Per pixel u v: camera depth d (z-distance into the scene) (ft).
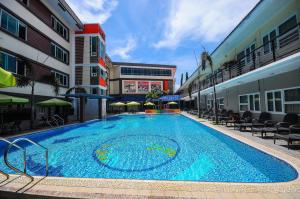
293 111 34.12
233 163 21.33
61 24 73.00
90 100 85.15
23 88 49.57
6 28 44.37
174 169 19.80
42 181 14.74
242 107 54.70
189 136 38.60
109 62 138.72
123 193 12.37
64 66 74.23
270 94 40.93
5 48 43.47
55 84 56.44
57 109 66.74
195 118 71.72
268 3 35.14
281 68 29.78
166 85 170.60
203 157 23.72
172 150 27.48
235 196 11.74
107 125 62.18
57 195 12.22
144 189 12.96
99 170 20.04
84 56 84.28
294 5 33.94
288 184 13.37
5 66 43.62
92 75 83.87
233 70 60.70
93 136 41.63
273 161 20.12
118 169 20.21
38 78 56.65
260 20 42.06
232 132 36.01
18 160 24.34
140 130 49.39
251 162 21.65
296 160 18.43
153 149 28.30
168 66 173.68
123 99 153.28
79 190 12.94
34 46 54.80
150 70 168.45
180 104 162.61
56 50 68.54
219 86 56.59
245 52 53.72
